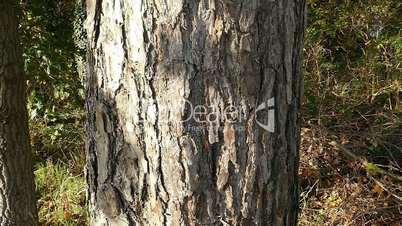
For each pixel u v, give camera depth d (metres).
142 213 1.17
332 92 2.78
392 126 2.69
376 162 2.74
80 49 2.57
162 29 1.02
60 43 2.72
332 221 2.40
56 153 3.08
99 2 1.07
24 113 2.14
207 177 1.11
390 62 2.83
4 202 2.14
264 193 1.17
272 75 1.09
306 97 2.77
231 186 1.13
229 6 1.01
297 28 1.15
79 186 2.72
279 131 1.16
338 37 3.14
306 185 2.70
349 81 2.85
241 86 1.06
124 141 1.13
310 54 2.82
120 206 1.19
